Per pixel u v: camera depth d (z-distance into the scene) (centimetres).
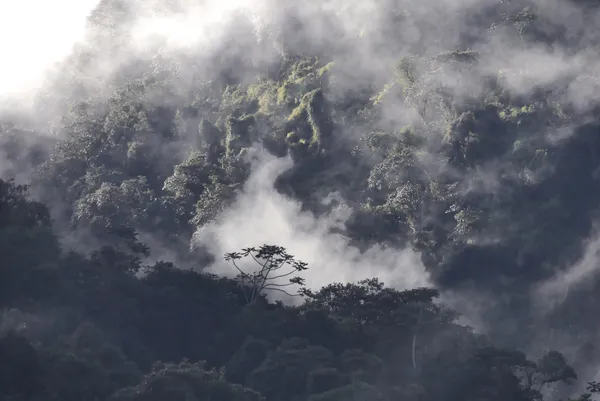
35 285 15588
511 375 15975
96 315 16125
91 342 15088
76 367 13912
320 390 15050
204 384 13775
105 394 13938
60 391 13688
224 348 16125
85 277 16450
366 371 15575
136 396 13475
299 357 15450
